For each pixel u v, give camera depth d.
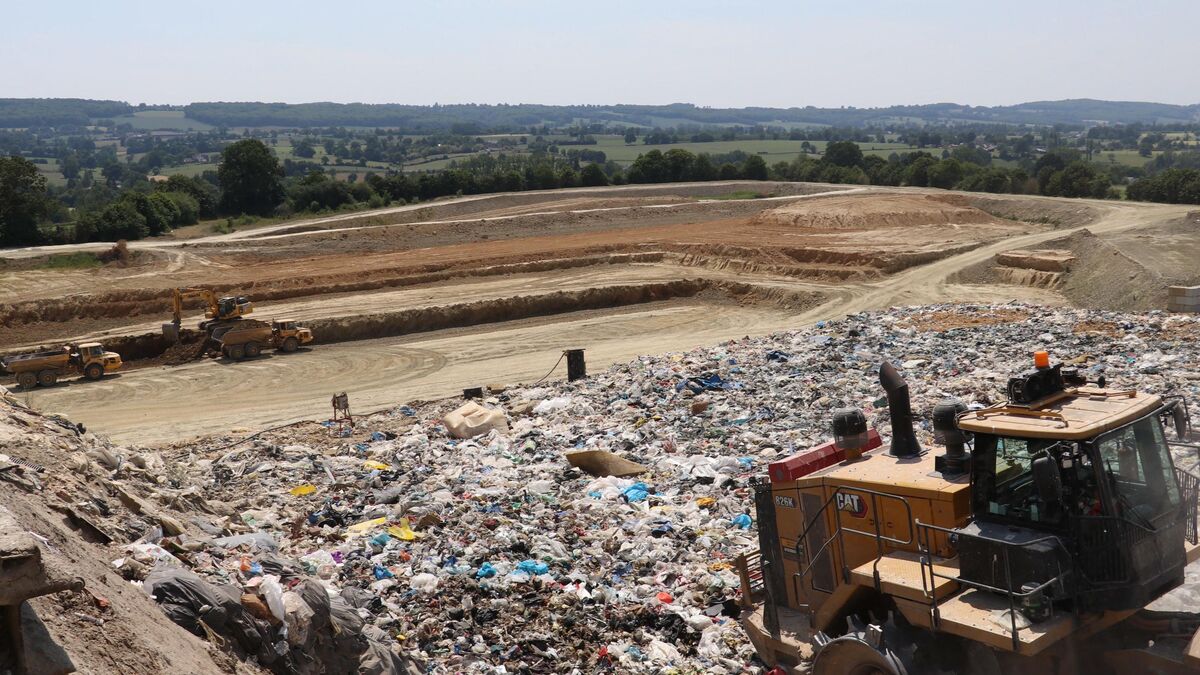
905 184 114.44
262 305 48.25
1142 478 7.39
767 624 9.20
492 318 46.94
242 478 19.16
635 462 18.27
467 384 34.91
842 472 8.74
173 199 90.56
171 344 41.81
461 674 9.55
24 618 5.55
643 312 47.81
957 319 31.83
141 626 6.66
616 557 13.08
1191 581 7.88
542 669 9.86
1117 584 7.02
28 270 57.72
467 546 13.43
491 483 17.44
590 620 10.93
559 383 30.23
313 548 13.57
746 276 53.09
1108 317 27.98
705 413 21.75
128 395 35.22
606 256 58.28
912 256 54.09
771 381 24.31
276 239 67.06
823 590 8.89
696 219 82.50
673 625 10.80
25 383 36.44
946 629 7.19
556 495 16.36
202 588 7.77
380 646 8.99
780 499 9.25
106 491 10.38
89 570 7.08
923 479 8.08
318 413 31.73
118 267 59.31
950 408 8.10
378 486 18.00
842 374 24.19
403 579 12.16
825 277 52.09
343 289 51.19
